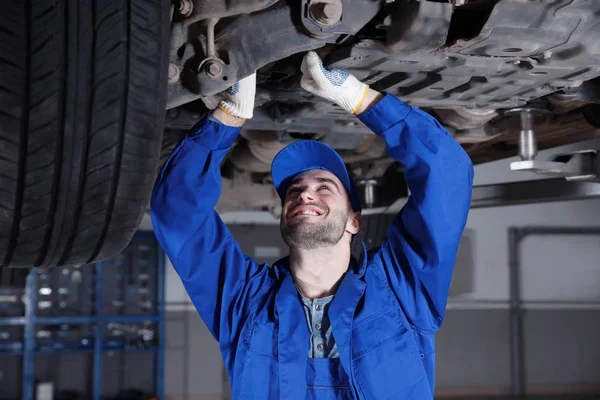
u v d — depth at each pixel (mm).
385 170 3457
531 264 9695
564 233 9695
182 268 1729
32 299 7875
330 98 1610
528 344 9633
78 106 1343
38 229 1495
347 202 1761
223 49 1543
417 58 1607
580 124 2480
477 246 9656
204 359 9039
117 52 1338
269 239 8977
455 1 1468
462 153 1605
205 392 8992
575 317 9703
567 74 1718
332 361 1622
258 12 1522
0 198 1403
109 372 8734
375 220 3516
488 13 1529
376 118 1602
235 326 1710
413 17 1455
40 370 8562
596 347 9703
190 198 1676
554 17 1508
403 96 1854
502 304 9633
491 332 9602
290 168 1843
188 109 2127
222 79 1532
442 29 1476
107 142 1394
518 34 1521
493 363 9578
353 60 1592
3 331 8258
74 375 8672
